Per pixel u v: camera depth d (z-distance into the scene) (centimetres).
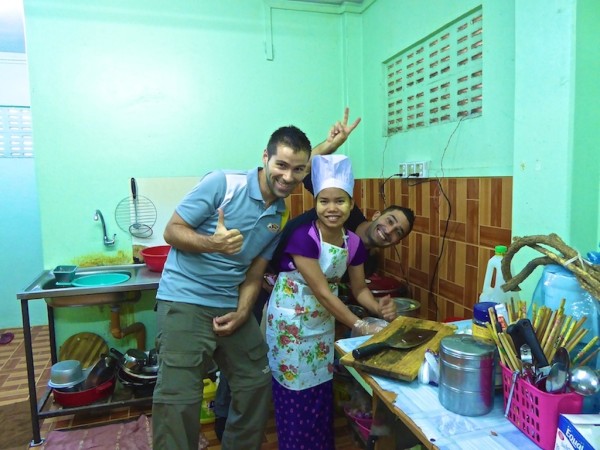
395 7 218
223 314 150
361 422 175
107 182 234
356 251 161
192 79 239
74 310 237
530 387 78
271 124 253
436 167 192
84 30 223
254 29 245
